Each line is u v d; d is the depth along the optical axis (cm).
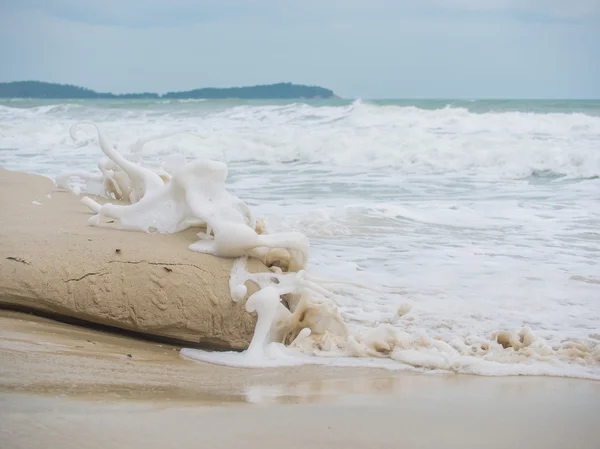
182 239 563
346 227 987
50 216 645
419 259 823
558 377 479
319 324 537
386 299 669
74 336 498
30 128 2436
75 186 822
